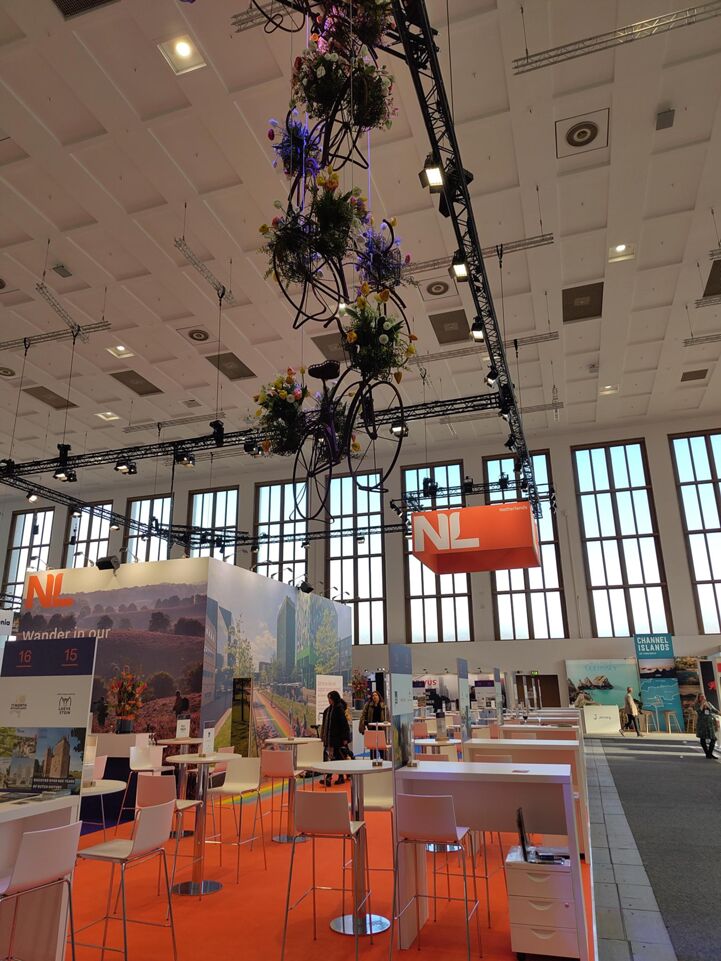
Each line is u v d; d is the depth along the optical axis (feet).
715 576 53.93
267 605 35.12
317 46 8.43
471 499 60.03
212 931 11.25
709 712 37.50
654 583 55.21
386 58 20.71
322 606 43.50
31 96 22.94
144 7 19.77
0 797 10.38
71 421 52.03
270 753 19.29
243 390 46.62
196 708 27.58
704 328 40.04
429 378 44.98
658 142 25.43
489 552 23.36
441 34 20.86
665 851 16.40
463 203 20.51
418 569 61.46
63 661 10.83
